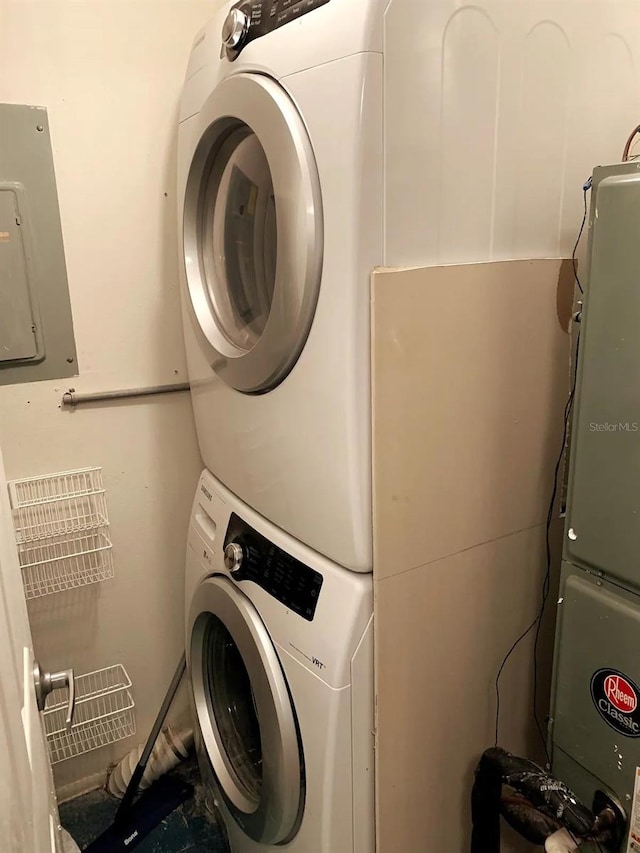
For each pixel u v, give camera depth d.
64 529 1.60
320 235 0.93
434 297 0.98
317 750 1.08
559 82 1.05
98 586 1.73
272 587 1.18
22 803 0.63
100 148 1.52
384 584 1.03
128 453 1.70
